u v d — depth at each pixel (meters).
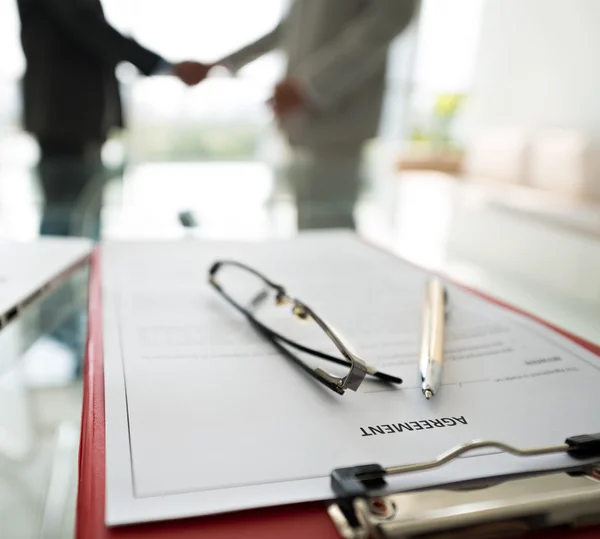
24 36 1.06
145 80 1.25
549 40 2.69
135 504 0.15
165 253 0.47
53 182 0.83
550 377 0.24
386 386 0.23
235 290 0.35
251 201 0.76
